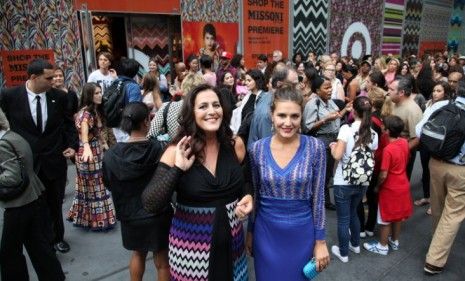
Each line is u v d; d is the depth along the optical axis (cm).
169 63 873
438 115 316
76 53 696
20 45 641
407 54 1700
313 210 220
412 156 428
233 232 210
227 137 215
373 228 393
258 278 232
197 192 200
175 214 215
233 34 959
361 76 659
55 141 341
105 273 333
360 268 338
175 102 329
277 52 872
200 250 205
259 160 220
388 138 344
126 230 265
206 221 204
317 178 216
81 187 399
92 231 406
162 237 261
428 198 467
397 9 1569
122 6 736
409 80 394
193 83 404
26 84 331
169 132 324
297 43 1153
